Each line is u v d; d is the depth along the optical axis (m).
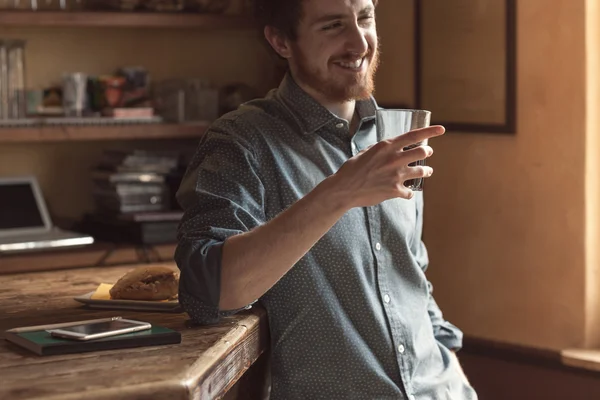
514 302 3.77
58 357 1.51
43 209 3.86
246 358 1.74
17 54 3.74
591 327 3.59
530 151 3.67
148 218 3.71
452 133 3.94
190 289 1.74
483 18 3.76
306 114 1.96
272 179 1.90
